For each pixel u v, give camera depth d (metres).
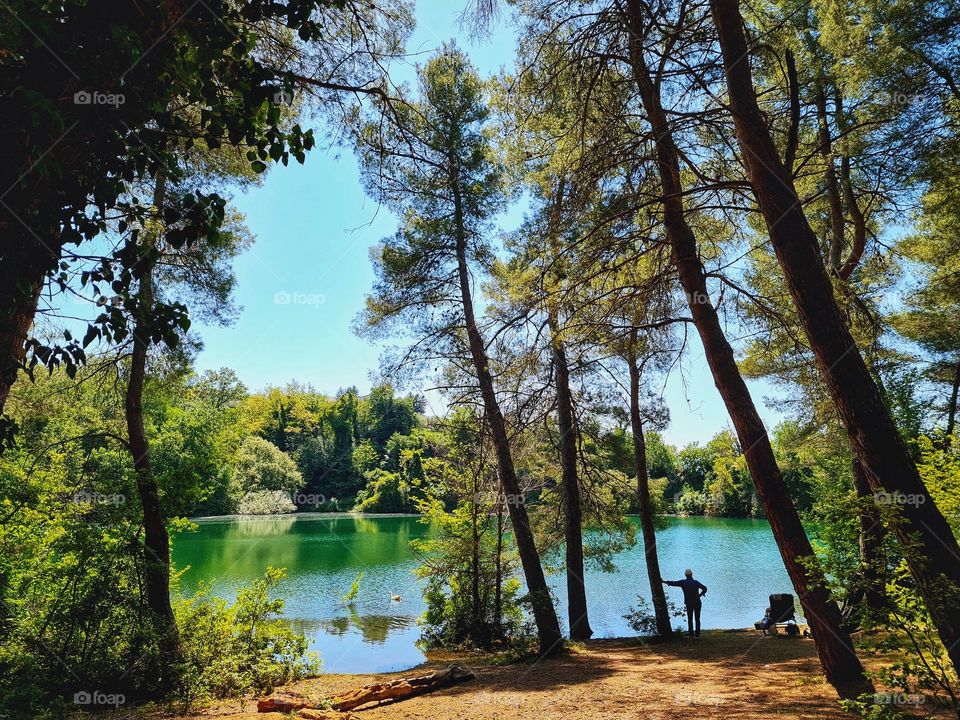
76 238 3.98
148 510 9.69
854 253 11.84
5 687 6.87
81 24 3.75
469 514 14.92
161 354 11.06
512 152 10.41
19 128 3.48
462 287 13.02
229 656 9.04
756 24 8.62
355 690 7.88
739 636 12.03
